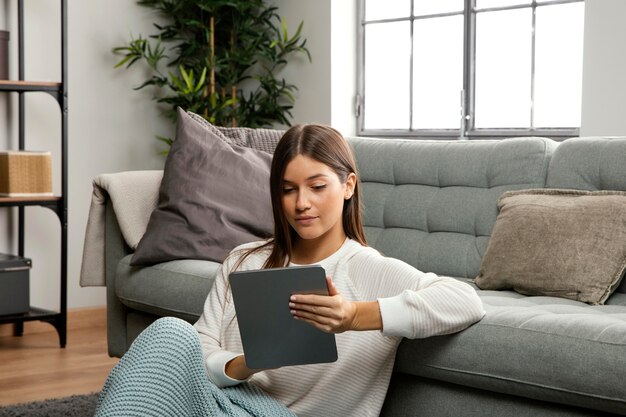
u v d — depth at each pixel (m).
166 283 2.78
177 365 1.53
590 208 2.45
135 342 1.55
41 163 3.93
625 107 3.39
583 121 3.53
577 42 3.78
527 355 1.77
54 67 4.33
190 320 2.70
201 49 4.63
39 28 4.27
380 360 1.84
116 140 4.55
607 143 2.59
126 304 2.99
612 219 2.41
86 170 4.45
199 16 4.63
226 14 4.62
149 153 4.68
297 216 1.78
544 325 1.79
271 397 1.77
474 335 1.85
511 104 4.02
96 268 3.20
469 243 2.78
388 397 2.06
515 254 2.51
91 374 3.52
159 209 2.96
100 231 3.19
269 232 2.93
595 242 2.39
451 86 4.24
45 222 4.35
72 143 4.40
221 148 3.03
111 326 3.17
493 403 1.87
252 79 4.80
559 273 2.39
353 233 1.92
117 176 3.12
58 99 3.95
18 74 4.21
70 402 3.03
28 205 3.87
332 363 1.80
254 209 2.94
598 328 1.74
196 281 2.69
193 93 4.41
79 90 4.41
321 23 4.48
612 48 3.42
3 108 4.20
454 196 2.87
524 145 2.77
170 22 4.71
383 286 1.83
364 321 1.69
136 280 2.92
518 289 2.49
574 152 2.64
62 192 3.97
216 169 2.97
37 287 4.33
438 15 4.27
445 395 1.96
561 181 2.64
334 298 1.58
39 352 3.89
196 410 1.60
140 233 3.04
